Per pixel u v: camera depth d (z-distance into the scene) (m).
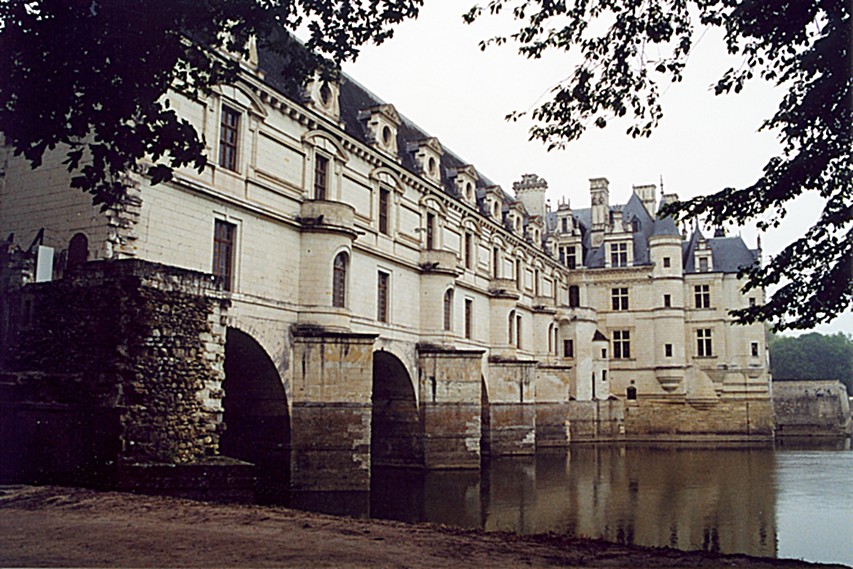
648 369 67.50
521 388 48.19
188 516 13.77
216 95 24.23
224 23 12.11
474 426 37.91
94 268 19.02
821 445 61.00
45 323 19.33
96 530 12.05
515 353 50.09
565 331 65.12
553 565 10.87
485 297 48.53
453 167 49.25
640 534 23.00
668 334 66.56
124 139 11.81
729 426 65.50
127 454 17.52
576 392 64.06
